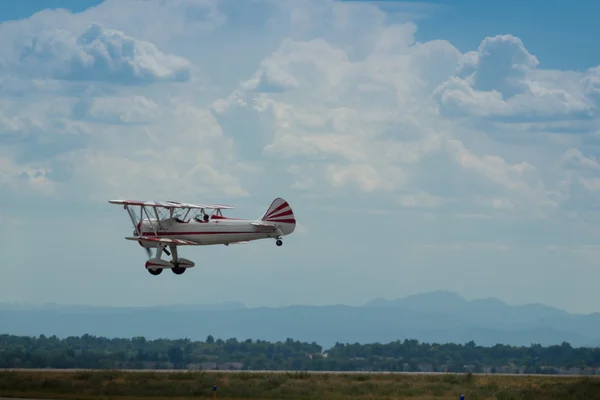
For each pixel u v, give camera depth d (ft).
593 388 433.89
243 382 444.55
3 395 391.24
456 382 476.13
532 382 476.13
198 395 402.52
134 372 489.26
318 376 491.72
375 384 449.06
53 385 418.92
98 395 399.24
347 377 490.49
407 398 407.85
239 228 516.32
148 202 514.68
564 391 428.97
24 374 471.21
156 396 399.03
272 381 447.42
